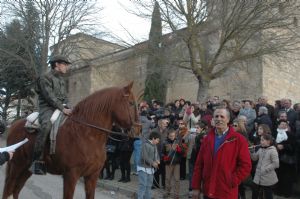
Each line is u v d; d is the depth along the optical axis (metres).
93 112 7.08
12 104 36.84
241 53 18.70
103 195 11.15
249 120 11.52
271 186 8.71
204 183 5.42
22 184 7.99
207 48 19.64
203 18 18.39
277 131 10.28
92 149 6.95
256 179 8.81
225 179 5.19
